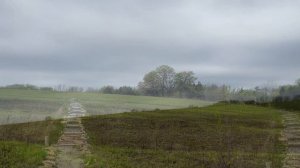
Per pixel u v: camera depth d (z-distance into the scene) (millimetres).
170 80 171500
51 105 72125
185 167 24672
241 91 163750
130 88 176000
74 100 91438
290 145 37312
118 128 42969
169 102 113562
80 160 24062
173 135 39844
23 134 35844
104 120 48156
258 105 92500
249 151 32750
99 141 35000
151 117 52656
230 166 25219
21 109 61750
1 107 63031
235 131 43406
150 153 29016
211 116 56656
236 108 76750
